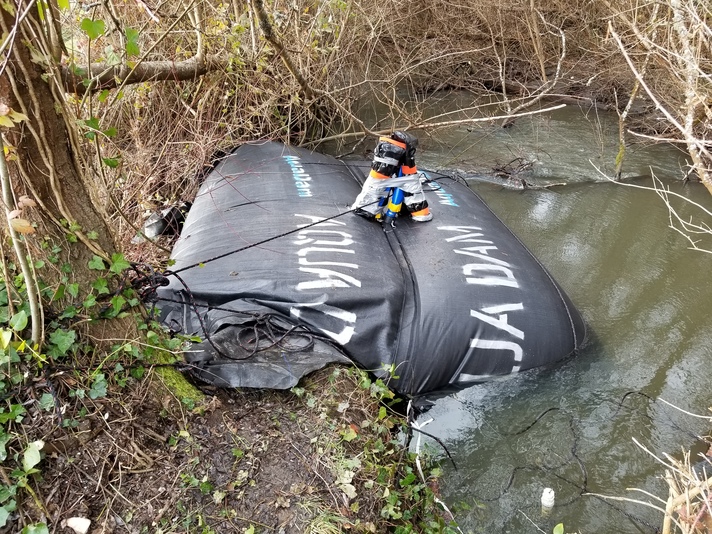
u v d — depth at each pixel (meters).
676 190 6.78
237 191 4.80
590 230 5.96
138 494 2.28
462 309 3.69
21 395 2.25
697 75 3.12
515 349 3.71
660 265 5.39
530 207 6.38
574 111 9.13
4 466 2.11
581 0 10.17
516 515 3.05
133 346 2.53
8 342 2.02
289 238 4.05
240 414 2.76
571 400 3.71
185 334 3.24
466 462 3.33
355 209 4.52
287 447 2.67
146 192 5.33
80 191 2.43
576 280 5.11
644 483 3.23
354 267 3.81
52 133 2.22
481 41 10.77
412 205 4.52
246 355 3.10
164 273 3.01
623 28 7.30
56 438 2.23
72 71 2.66
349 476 2.58
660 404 3.74
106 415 2.37
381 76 9.49
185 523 2.26
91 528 2.14
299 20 7.06
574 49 10.23
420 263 4.10
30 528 2.02
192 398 2.69
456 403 3.64
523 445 3.44
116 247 2.65
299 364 3.09
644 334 4.41
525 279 4.08
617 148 7.73
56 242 2.35
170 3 5.82
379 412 3.06
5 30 1.90
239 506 2.38
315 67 7.41
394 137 4.39
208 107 6.30
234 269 3.71
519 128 8.42
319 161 5.68
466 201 5.16
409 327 3.61
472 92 10.23
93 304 2.42
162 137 6.05
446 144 7.88
